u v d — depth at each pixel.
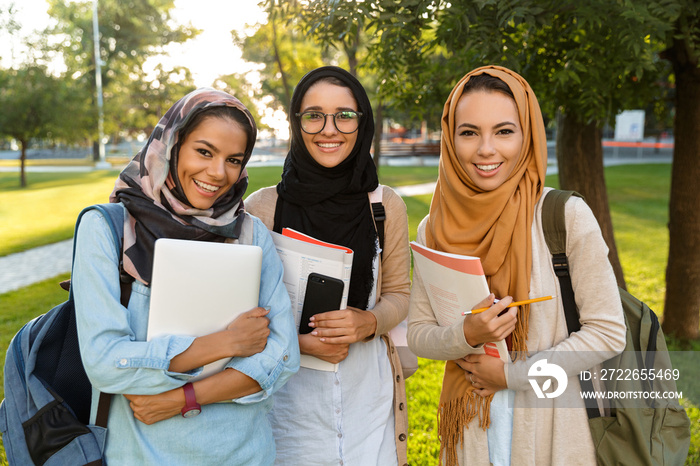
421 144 32.09
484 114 1.75
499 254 1.79
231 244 1.63
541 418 1.78
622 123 27.62
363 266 2.14
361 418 2.10
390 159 31.22
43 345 1.63
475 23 3.06
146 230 1.59
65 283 1.87
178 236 1.60
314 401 2.05
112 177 24.34
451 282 1.79
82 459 1.53
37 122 21.83
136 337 1.56
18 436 1.59
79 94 24.39
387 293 2.27
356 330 1.96
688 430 1.79
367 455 2.09
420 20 3.13
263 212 2.20
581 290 1.75
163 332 1.53
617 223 11.63
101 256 1.53
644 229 11.02
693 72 4.55
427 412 3.96
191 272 1.54
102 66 39.16
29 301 6.90
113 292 1.52
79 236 1.56
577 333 1.74
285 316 1.73
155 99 41.69
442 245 1.93
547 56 3.74
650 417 1.76
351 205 2.14
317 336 1.95
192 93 1.64
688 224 5.01
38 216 14.25
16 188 21.31
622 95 4.21
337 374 2.07
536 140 1.80
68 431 1.55
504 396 1.84
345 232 2.12
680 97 4.77
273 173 20.09
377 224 2.21
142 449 1.53
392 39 3.27
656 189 16.30
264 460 1.70
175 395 1.51
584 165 4.75
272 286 1.77
